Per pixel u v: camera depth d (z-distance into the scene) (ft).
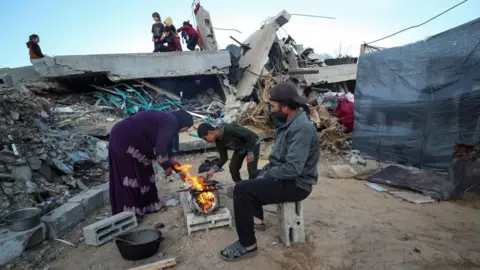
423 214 12.34
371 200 14.17
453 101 17.02
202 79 37.04
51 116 22.65
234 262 9.19
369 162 21.74
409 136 19.58
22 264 9.91
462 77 16.61
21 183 13.78
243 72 39.19
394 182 16.11
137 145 12.06
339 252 9.47
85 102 28.76
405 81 19.69
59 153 17.40
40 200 13.64
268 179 8.84
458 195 14.25
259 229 11.06
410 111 19.42
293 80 41.78
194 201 11.16
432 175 16.01
